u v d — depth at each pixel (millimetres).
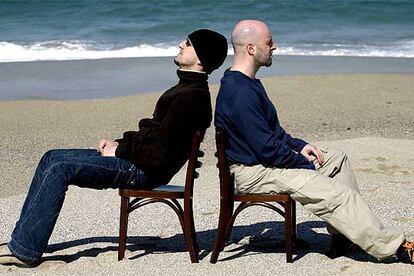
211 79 28266
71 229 10992
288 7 49438
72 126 21281
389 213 11352
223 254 9539
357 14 47406
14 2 51062
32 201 9133
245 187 8945
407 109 23656
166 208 11930
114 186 9086
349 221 8578
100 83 27922
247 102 8672
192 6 49281
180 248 9906
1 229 11125
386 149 16750
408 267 8805
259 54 8828
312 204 8703
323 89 26656
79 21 45062
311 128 20922
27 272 8992
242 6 49438
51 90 26609
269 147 8680
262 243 9906
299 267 8953
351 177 9297
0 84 27734
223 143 8750
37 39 39312
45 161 9391
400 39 39938
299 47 37438
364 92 26281
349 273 8711
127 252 9672
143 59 33719
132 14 47156
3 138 19766
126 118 22328
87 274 8867
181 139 8836
